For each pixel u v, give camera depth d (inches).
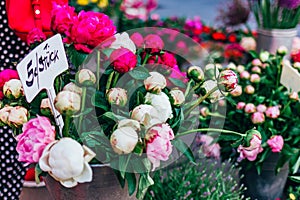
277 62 99.6
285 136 93.9
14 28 73.2
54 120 51.8
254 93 97.8
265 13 111.1
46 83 50.2
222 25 162.7
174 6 247.4
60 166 44.3
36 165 48.2
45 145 46.3
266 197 98.5
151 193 83.1
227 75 52.6
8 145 81.3
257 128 92.6
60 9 51.5
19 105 53.9
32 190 85.6
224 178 92.8
